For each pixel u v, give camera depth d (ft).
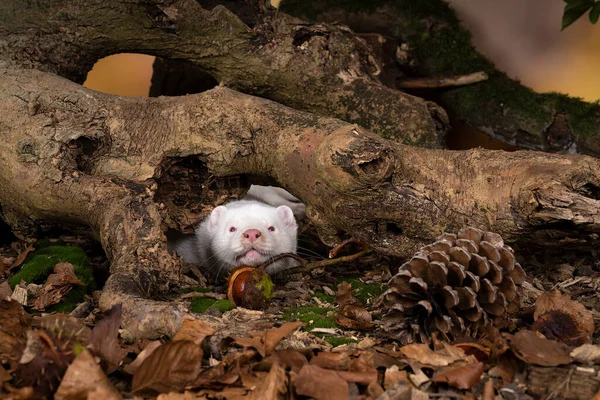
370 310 2.14
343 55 2.75
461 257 1.92
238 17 2.67
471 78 3.04
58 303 2.15
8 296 2.12
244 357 1.78
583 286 2.23
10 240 2.64
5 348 1.81
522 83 3.06
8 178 2.30
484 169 2.14
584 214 1.99
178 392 1.71
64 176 2.25
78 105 2.35
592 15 2.69
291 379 1.73
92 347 1.74
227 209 2.50
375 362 1.81
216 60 2.70
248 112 2.32
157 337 1.90
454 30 3.07
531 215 2.04
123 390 1.75
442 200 2.13
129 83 3.76
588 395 1.72
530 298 2.14
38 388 1.69
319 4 3.14
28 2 2.60
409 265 1.93
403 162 2.14
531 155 2.13
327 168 2.08
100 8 2.60
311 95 2.76
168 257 2.13
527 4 3.03
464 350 1.84
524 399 1.73
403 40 3.09
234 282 2.12
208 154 2.32
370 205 2.12
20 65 2.53
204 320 1.90
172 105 2.36
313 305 2.19
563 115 3.00
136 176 2.28
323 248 2.65
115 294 1.97
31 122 2.30
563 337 1.89
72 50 2.64
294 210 2.80
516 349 1.78
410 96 2.79
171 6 2.60
